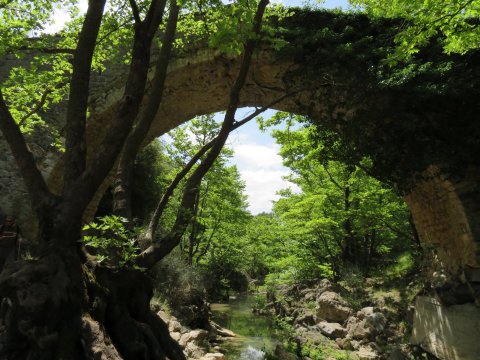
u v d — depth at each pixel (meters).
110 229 4.69
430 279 10.05
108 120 11.15
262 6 5.70
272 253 22.70
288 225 18.38
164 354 4.45
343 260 17.11
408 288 13.07
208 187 20.31
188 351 9.30
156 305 10.92
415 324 9.96
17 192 10.70
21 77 8.73
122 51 10.89
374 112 8.90
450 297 8.53
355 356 10.02
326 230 16.42
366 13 9.67
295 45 9.49
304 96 10.41
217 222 21.78
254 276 37.12
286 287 19.81
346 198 15.77
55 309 3.64
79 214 4.10
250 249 27.50
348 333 11.58
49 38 7.75
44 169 10.85
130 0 4.62
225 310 20.98
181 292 13.73
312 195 16.36
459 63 8.10
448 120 8.32
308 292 15.98
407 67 8.41
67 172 4.34
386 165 9.34
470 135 8.18
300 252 18.33
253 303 23.55
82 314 3.79
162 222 18.09
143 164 18.00
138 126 5.48
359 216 15.06
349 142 10.19
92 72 11.14
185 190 5.53
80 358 3.59
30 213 10.51
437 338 8.84
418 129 8.52
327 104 10.04
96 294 4.06
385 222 14.90
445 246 9.47
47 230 4.02
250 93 11.09
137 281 4.71
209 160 5.62
